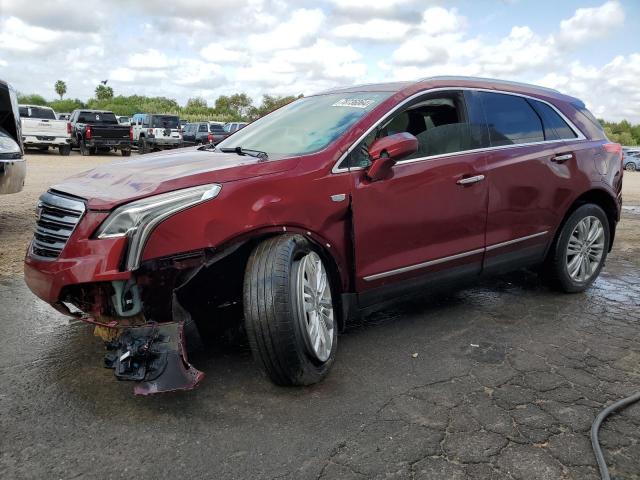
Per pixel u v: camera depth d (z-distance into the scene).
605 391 3.18
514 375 3.36
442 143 3.94
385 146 3.33
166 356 2.74
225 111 65.75
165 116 29.23
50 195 3.19
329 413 2.88
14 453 2.51
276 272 2.90
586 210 4.88
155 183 2.92
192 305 3.15
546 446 2.62
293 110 4.38
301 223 3.19
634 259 6.45
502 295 4.95
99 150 26.83
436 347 3.76
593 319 4.36
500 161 4.20
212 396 3.04
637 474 2.44
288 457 2.52
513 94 4.55
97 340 3.76
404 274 3.75
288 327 2.88
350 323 4.21
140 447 2.57
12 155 6.44
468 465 2.48
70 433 2.67
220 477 2.38
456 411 2.93
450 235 3.94
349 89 4.34
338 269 3.45
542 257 4.71
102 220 2.83
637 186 19.45
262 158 3.39
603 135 5.20
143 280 2.84
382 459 2.51
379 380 3.26
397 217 3.62
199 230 2.85
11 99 6.75
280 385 3.09
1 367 3.33
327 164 3.35
